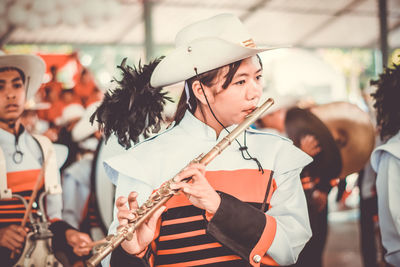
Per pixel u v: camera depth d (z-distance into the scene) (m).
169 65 1.77
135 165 1.76
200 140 1.81
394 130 2.51
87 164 3.08
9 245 2.49
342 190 3.35
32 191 2.67
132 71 2.19
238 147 1.79
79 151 3.11
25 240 2.53
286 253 1.69
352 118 3.21
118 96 2.19
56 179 2.73
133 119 2.17
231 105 1.71
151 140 1.86
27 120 3.80
